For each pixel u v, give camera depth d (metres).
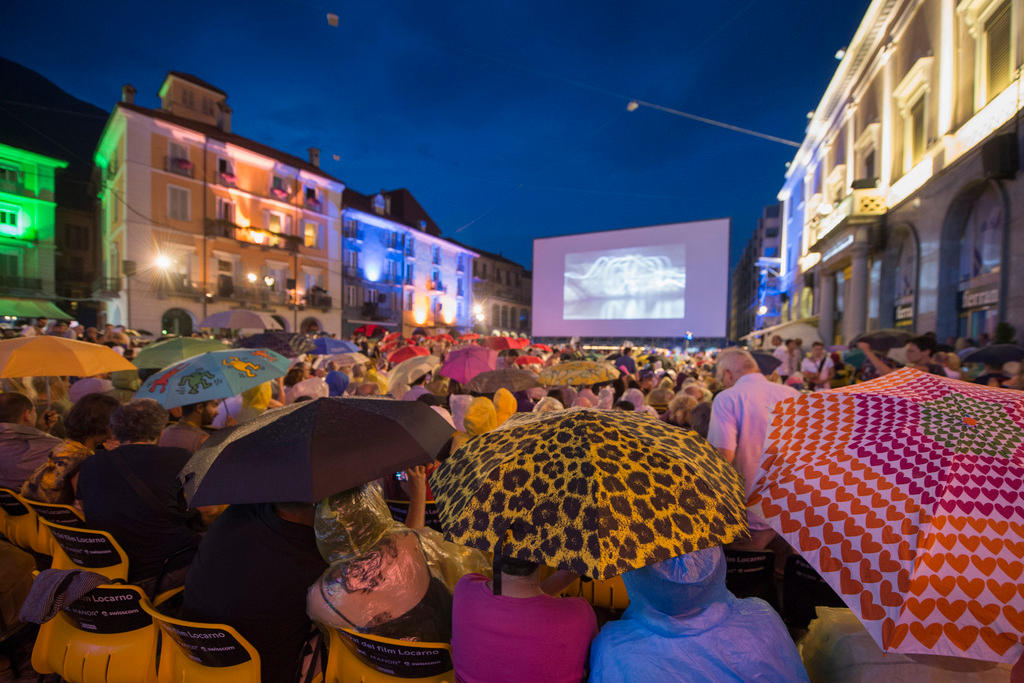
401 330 40.28
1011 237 9.38
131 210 24.50
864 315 16.38
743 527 1.25
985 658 1.00
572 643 1.30
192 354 5.33
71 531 2.30
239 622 1.67
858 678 1.37
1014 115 9.33
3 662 2.69
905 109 14.66
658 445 1.37
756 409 2.74
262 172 29.97
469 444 1.58
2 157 25.41
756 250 59.66
